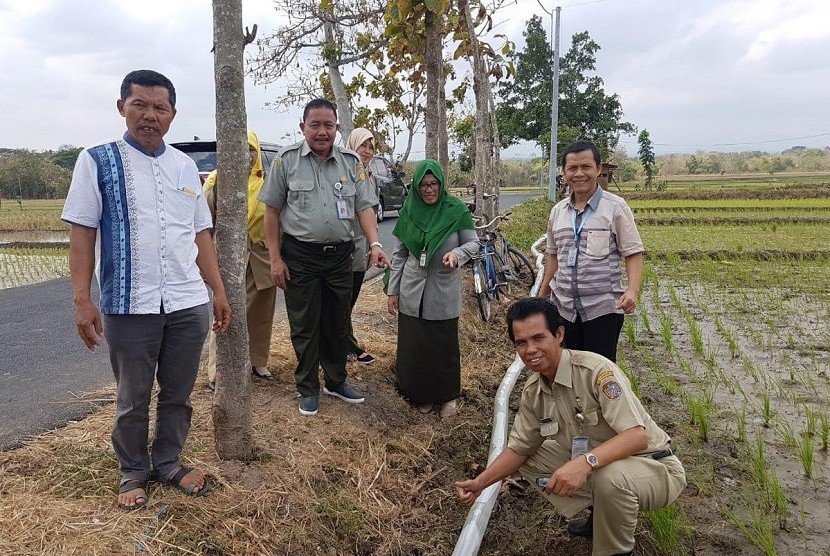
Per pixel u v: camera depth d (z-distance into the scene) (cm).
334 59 1184
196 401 415
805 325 748
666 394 541
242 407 336
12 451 342
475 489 313
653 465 290
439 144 789
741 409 503
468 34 833
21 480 307
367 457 386
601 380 290
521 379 574
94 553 255
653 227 1886
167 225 281
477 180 864
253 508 306
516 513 378
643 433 282
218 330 317
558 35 2389
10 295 862
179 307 286
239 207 321
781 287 965
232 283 323
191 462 330
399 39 745
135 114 269
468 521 337
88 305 269
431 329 458
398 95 1509
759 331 725
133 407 289
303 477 341
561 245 392
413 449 420
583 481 272
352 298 504
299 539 303
